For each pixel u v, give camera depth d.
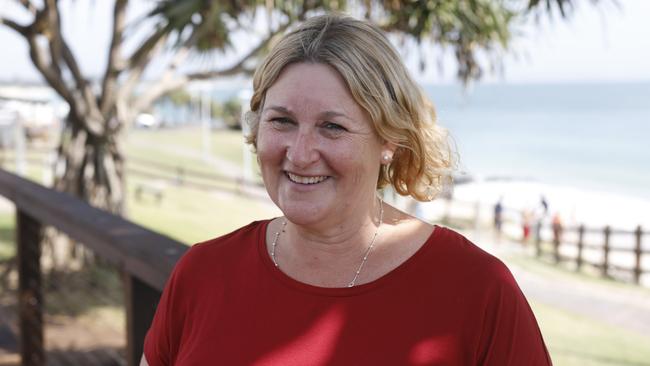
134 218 13.22
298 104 1.16
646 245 16.19
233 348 1.27
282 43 1.20
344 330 1.19
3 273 6.50
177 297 1.39
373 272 1.23
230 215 14.94
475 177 22.09
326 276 1.25
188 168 29.75
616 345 7.24
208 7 6.13
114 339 5.25
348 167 1.17
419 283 1.19
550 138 68.81
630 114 109.75
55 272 6.91
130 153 35.53
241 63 6.95
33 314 3.31
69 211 2.41
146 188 17.55
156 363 1.44
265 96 1.24
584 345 7.20
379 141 1.21
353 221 1.23
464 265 1.19
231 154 37.94
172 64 7.13
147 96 7.32
